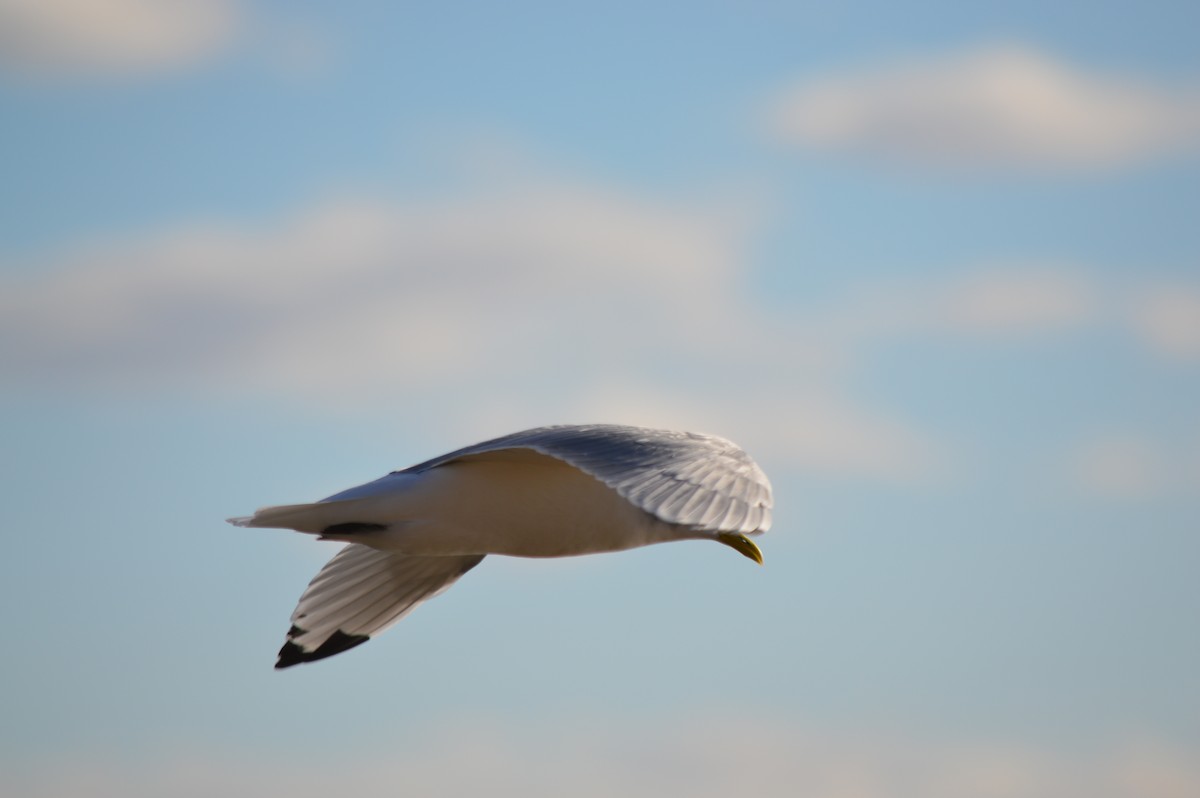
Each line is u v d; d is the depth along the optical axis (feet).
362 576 49.24
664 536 41.14
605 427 35.55
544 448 34.35
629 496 30.83
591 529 40.57
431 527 40.83
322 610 49.16
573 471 39.99
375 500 40.65
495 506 40.42
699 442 33.50
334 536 41.50
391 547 41.65
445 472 40.60
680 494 30.66
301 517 41.04
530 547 41.16
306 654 49.08
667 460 32.14
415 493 40.47
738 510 30.35
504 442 36.60
